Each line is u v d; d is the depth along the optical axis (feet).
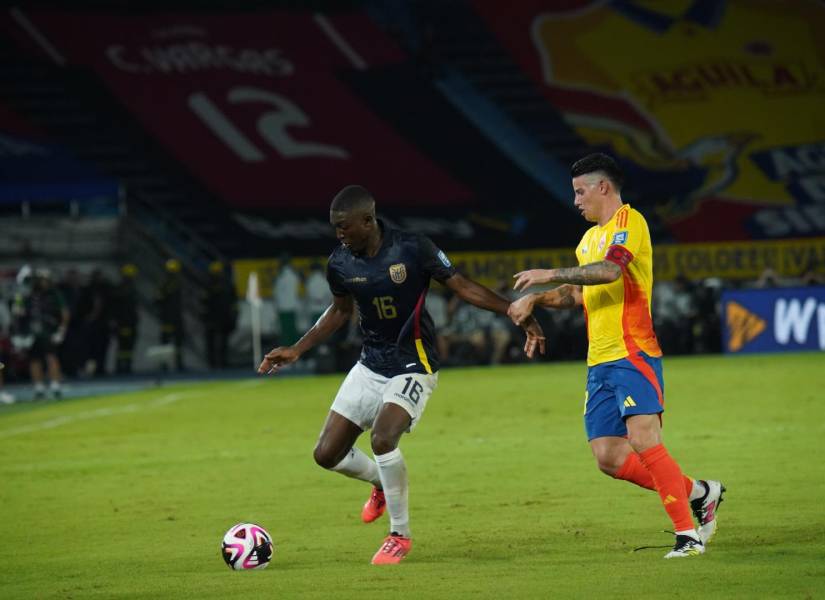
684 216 433.48
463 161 441.68
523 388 255.09
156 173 440.04
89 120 442.50
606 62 447.83
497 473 135.95
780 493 113.80
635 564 81.82
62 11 445.37
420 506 115.55
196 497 126.82
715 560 81.56
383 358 92.99
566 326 342.23
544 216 438.40
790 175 432.25
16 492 135.44
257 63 444.96
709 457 141.69
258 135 440.45
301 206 436.76
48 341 289.94
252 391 284.20
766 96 436.76
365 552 93.40
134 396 282.56
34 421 226.79
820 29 436.35
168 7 451.53
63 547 100.01
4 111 422.41
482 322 340.80
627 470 88.33
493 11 454.40
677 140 440.04
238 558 85.66
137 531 107.14
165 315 375.25
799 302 330.54
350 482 134.10
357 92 445.78
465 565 84.69
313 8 458.09
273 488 131.44
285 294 356.38
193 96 442.50
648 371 85.51
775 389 227.20
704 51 442.09
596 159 88.12
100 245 410.72
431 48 449.06
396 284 90.27
